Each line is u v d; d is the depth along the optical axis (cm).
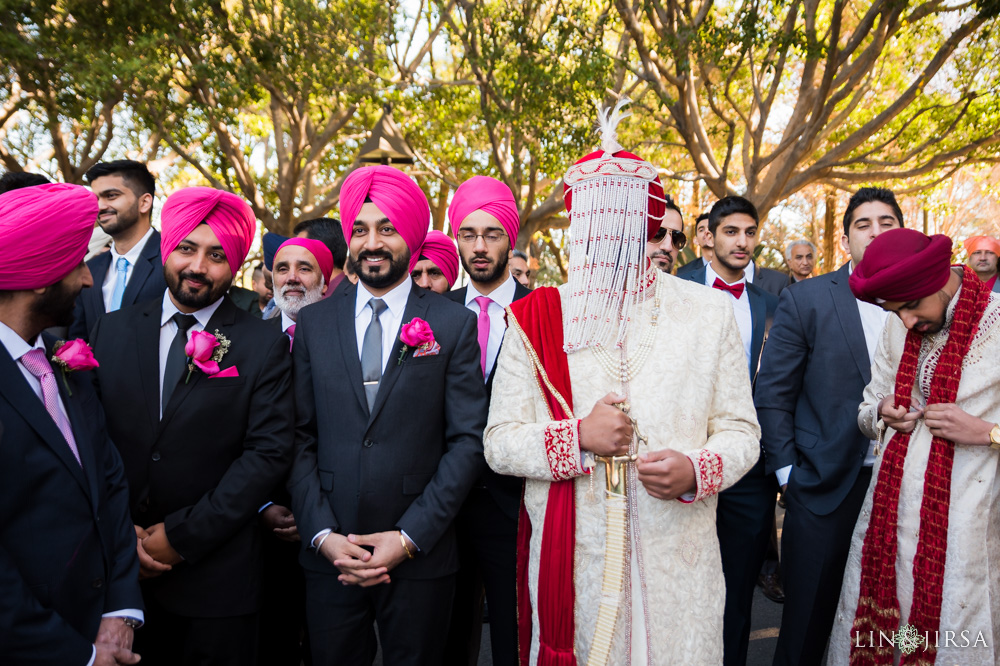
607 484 205
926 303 226
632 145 1271
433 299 283
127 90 927
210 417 263
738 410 218
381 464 257
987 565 223
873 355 300
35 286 205
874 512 241
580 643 206
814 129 962
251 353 272
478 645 329
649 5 894
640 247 216
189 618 259
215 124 1084
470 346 275
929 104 1212
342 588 254
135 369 266
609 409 198
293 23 957
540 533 215
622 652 199
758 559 332
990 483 224
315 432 280
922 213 2120
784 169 1002
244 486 257
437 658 261
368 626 260
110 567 222
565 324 220
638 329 215
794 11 916
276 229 1267
